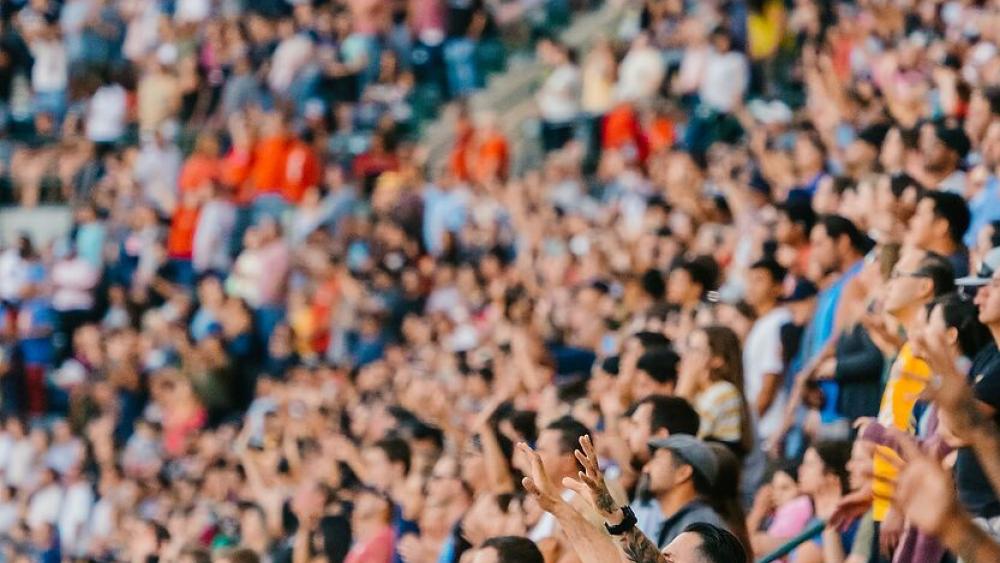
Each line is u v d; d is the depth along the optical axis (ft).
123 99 221.46
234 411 167.73
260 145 197.88
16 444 163.63
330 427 128.57
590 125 193.77
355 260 182.80
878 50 156.87
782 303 99.60
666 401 75.61
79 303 194.18
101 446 157.17
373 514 94.94
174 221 195.00
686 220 137.28
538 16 226.58
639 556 56.39
